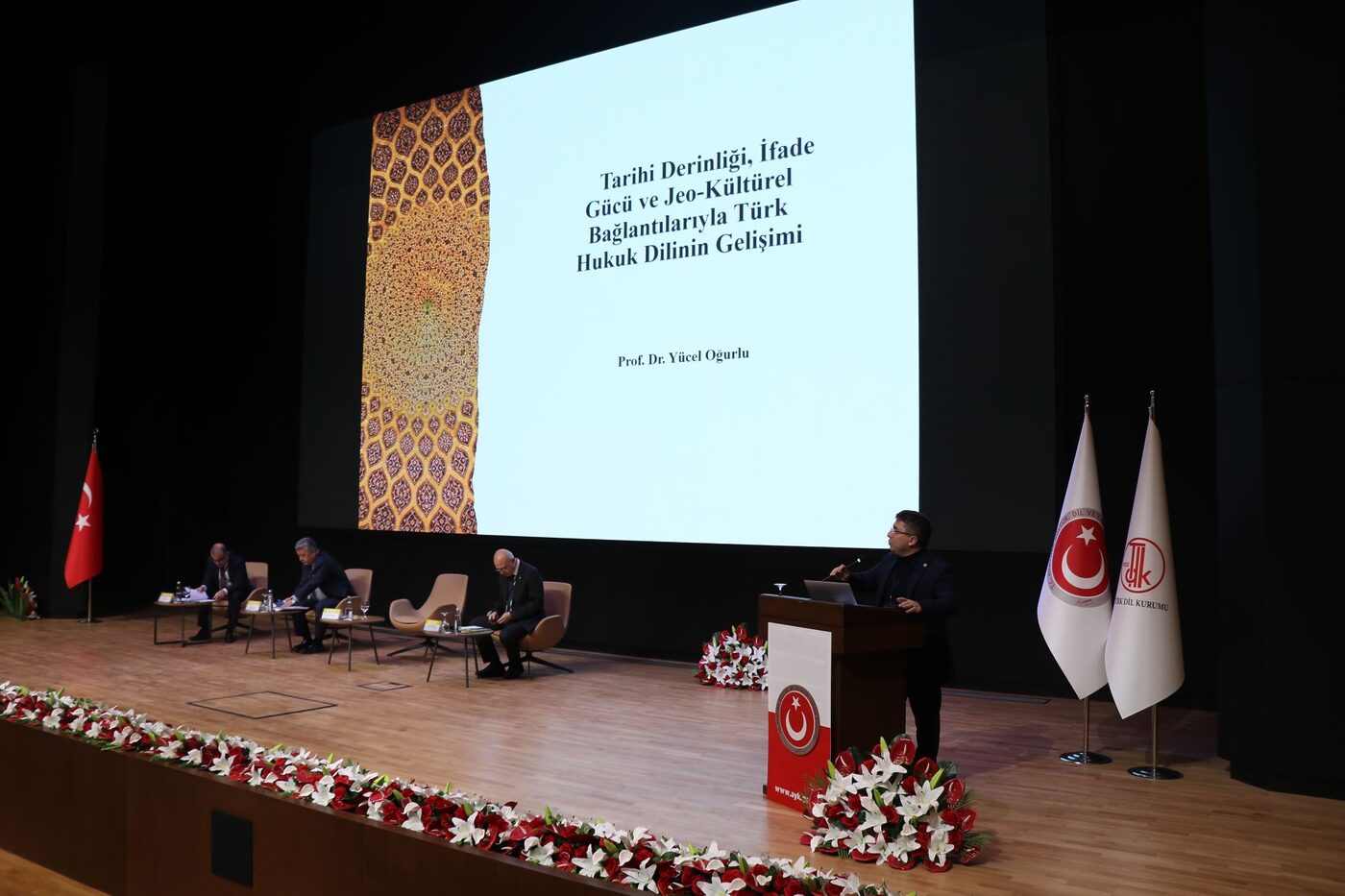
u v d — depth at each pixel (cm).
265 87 1134
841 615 397
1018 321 692
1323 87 468
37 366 1077
